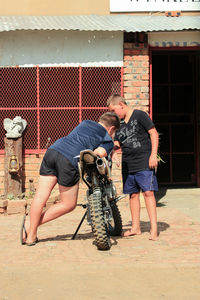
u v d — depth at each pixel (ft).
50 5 32.40
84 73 32.07
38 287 14.07
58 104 32.35
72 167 18.86
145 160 20.54
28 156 31.42
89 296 13.26
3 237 21.31
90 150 18.34
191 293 13.51
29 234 19.52
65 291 13.70
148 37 31.81
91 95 32.17
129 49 31.60
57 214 19.45
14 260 17.07
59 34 31.48
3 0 32.30
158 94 40.32
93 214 18.44
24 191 31.37
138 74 31.71
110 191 19.75
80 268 15.98
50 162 19.13
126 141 20.75
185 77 40.32
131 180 20.97
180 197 34.27
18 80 32.12
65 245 19.45
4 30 28.53
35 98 32.22
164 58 40.16
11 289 13.92
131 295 13.34
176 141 40.29
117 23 30.63
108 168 18.72
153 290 13.75
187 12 32.86
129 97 31.71
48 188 19.40
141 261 16.83
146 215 27.35
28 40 31.45
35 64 31.53
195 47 32.30
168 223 24.43
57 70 32.12
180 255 17.69
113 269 15.87
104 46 31.55
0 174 31.19
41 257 17.49
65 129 32.48
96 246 19.22
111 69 31.91
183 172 40.27
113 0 32.55
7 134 30.42
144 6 32.60
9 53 31.42
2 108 31.96
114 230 21.20
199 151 39.17
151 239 20.33
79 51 31.60
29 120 32.19
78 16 32.24
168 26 30.04
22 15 32.32
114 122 19.71
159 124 40.22
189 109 40.37
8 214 28.27
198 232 22.04
